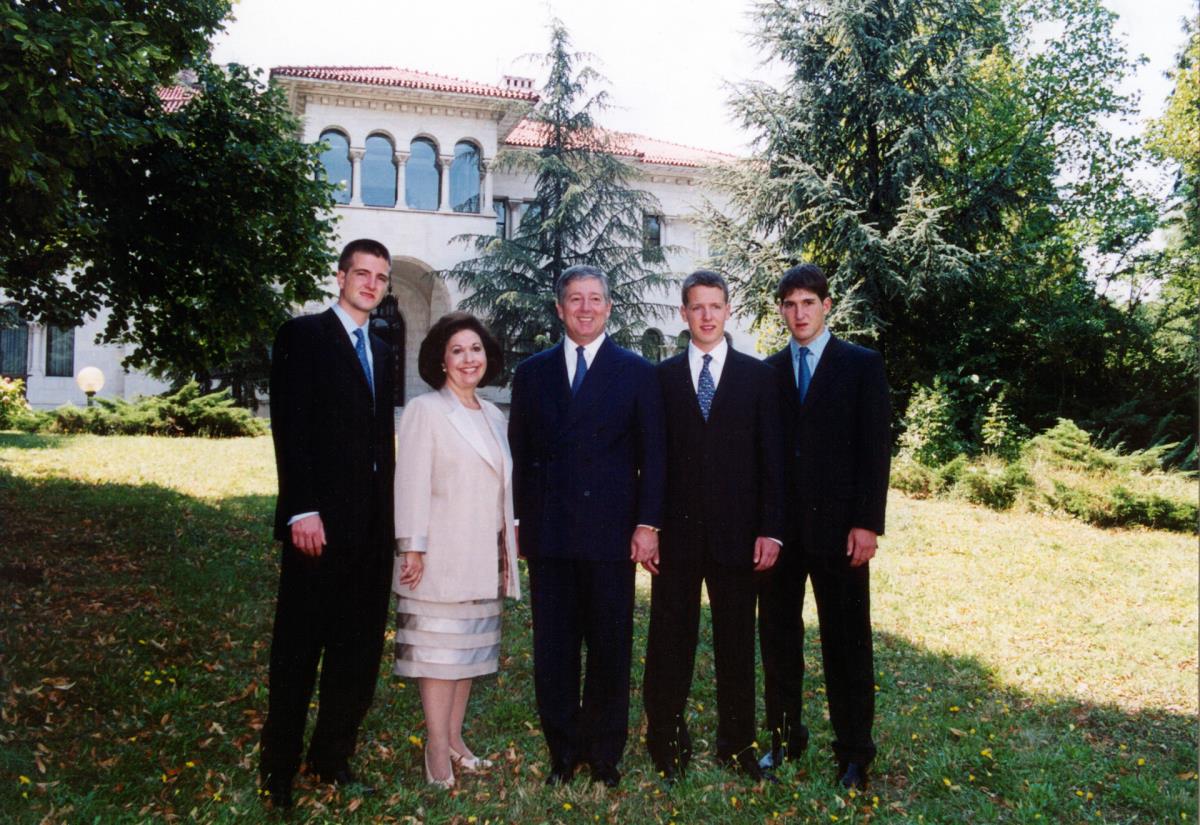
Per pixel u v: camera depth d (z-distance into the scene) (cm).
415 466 365
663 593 388
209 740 406
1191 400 1697
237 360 2175
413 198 2530
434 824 338
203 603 638
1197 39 1925
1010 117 2458
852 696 383
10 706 424
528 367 403
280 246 903
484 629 375
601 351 391
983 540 1087
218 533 878
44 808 328
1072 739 462
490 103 2505
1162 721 503
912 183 1783
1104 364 1823
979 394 1745
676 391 391
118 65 513
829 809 355
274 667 347
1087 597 825
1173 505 1190
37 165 536
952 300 1842
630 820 346
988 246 1919
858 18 1752
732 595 384
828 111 1852
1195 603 805
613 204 2423
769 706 411
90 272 873
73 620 575
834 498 382
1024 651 643
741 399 384
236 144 816
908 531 1130
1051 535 1136
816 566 386
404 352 2656
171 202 816
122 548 782
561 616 384
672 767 388
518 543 391
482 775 388
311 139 2414
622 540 379
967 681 567
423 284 2634
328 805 350
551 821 345
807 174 1770
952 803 377
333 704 364
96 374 2227
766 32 1892
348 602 361
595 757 379
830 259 1853
